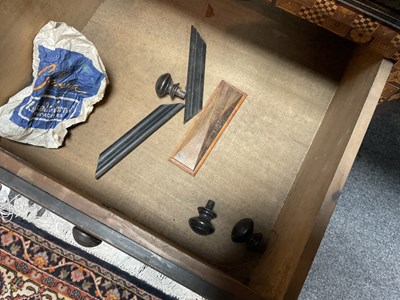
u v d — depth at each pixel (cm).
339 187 68
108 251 105
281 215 93
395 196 118
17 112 88
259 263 90
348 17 71
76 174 95
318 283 112
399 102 121
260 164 99
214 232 94
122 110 100
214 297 64
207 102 102
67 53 90
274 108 102
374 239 115
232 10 108
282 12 107
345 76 99
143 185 96
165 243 67
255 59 105
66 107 96
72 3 96
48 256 107
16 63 88
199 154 98
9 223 108
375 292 112
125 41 105
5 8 78
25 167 68
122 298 106
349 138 72
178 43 105
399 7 66
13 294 106
